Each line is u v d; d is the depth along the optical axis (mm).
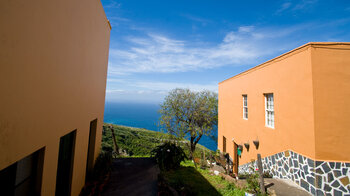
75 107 3785
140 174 6539
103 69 6461
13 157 1846
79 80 3957
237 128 9977
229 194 5207
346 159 4637
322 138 4680
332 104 4691
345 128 4676
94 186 4730
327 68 4734
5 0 1659
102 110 6730
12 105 1813
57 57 2832
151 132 25875
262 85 7367
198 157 12461
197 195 5125
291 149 5582
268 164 6816
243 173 8414
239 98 9805
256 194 4828
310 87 4809
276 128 6391
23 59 1973
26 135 2078
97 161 5910
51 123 2730
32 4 2102
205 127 15609
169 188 5242
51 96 2691
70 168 3859
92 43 4820
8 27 1710
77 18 3639
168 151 7574
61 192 3531
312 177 4738
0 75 1627
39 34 2279
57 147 2992
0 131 1644
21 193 2377
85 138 4637
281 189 5078
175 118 16266
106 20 6473
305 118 5004
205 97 16328
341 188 4590
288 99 5750
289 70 5703
